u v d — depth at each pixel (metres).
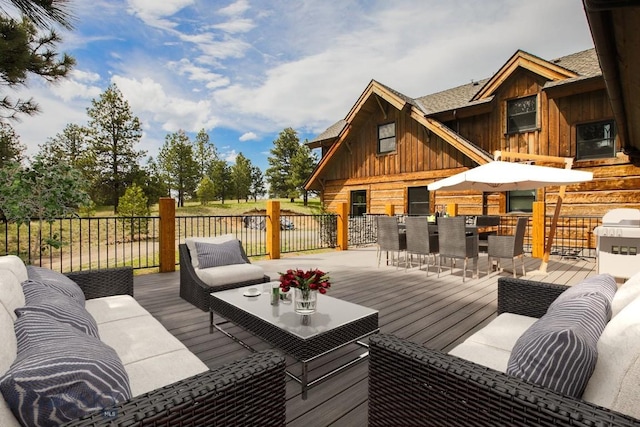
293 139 36.28
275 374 1.09
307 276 2.28
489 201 9.33
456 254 4.86
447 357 1.10
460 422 1.00
